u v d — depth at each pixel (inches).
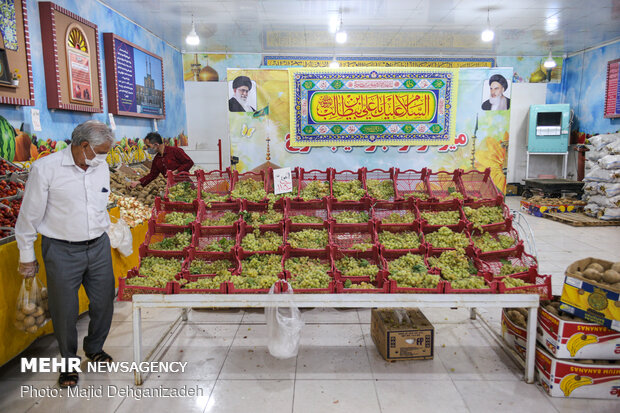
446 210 136.6
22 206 98.0
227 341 129.9
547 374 102.0
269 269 113.1
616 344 97.5
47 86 178.5
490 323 140.8
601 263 105.8
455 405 97.5
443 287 102.7
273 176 142.0
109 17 239.9
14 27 154.1
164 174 210.7
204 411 96.0
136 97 265.1
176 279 109.7
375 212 137.7
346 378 108.9
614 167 284.7
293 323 109.3
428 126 187.8
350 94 184.9
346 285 106.7
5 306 105.3
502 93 187.6
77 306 106.1
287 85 185.3
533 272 109.3
